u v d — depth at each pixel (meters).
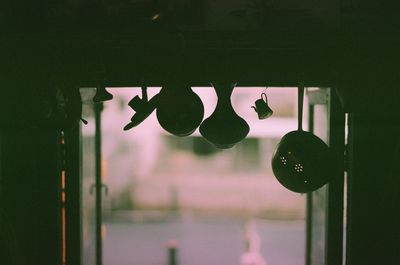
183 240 7.68
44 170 1.63
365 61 1.47
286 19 1.47
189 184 10.77
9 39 1.38
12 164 1.63
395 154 1.54
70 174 1.65
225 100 1.47
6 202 1.63
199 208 10.31
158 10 1.45
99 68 1.46
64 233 1.66
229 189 10.55
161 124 1.46
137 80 1.49
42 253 1.63
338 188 1.64
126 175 10.28
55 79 1.45
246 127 1.44
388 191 1.57
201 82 1.50
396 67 1.47
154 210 10.28
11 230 1.55
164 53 1.48
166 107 1.45
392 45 1.42
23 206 1.63
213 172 11.12
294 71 1.48
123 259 6.57
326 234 1.67
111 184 9.81
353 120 1.58
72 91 1.46
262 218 9.65
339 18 1.47
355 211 1.61
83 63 1.47
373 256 1.62
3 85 1.47
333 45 1.40
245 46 1.42
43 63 1.45
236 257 6.72
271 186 10.46
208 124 1.45
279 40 1.39
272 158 1.46
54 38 1.38
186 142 11.25
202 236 7.99
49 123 1.48
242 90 10.25
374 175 1.60
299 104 1.46
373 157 1.59
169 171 11.16
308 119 2.11
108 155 9.54
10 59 1.45
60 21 1.47
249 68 1.49
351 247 1.62
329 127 1.62
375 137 1.59
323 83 1.49
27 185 1.63
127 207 10.26
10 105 1.48
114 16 1.46
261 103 1.45
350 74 1.48
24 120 1.49
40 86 1.46
